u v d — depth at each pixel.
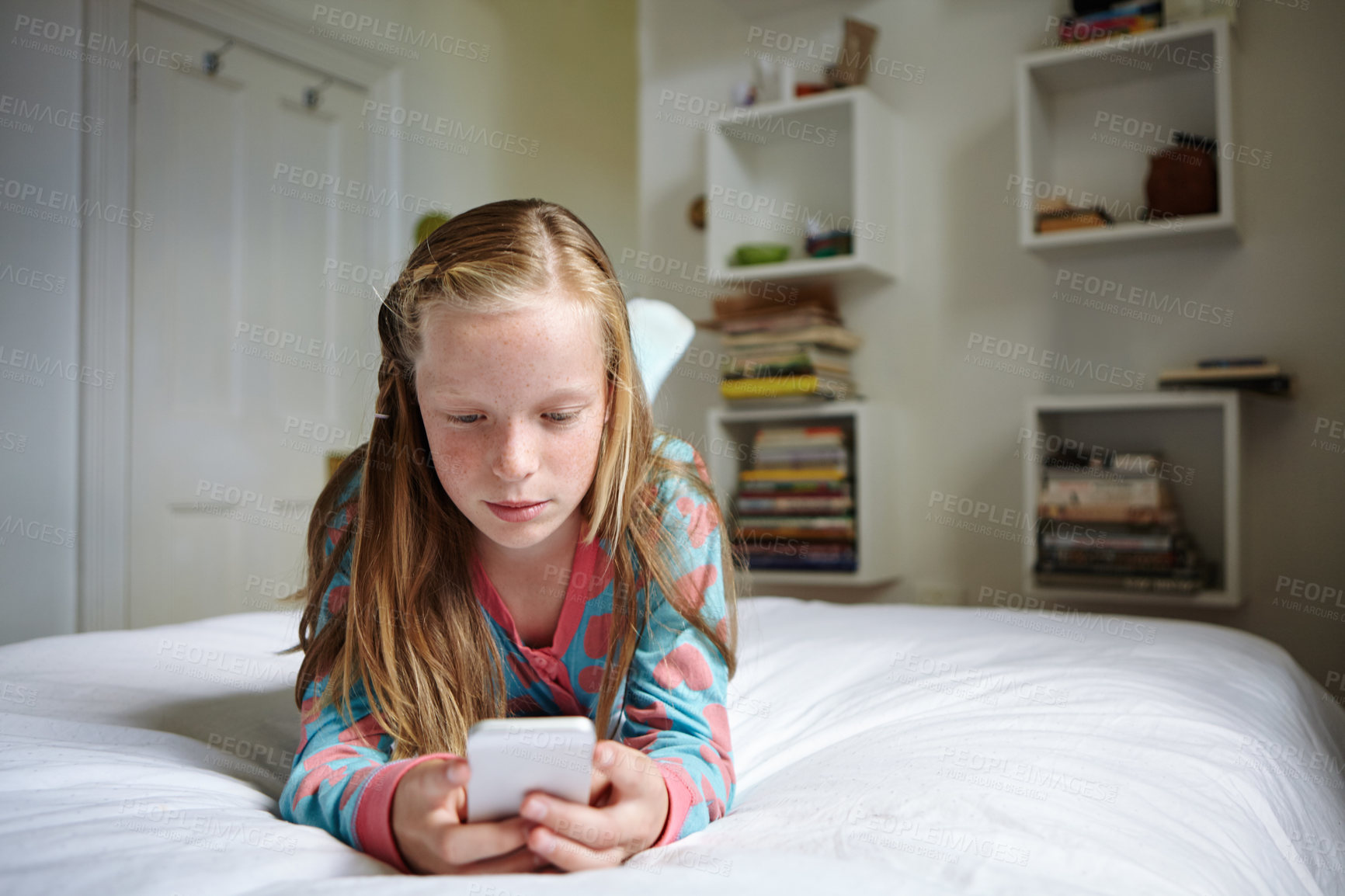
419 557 0.79
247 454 2.86
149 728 0.91
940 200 2.62
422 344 0.67
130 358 2.60
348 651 0.75
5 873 0.50
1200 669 1.13
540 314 0.64
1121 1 2.31
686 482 0.86
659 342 2.12
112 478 2.55
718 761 0.72
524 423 0.65
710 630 0.80
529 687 0.86
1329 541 2.15
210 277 2.79
